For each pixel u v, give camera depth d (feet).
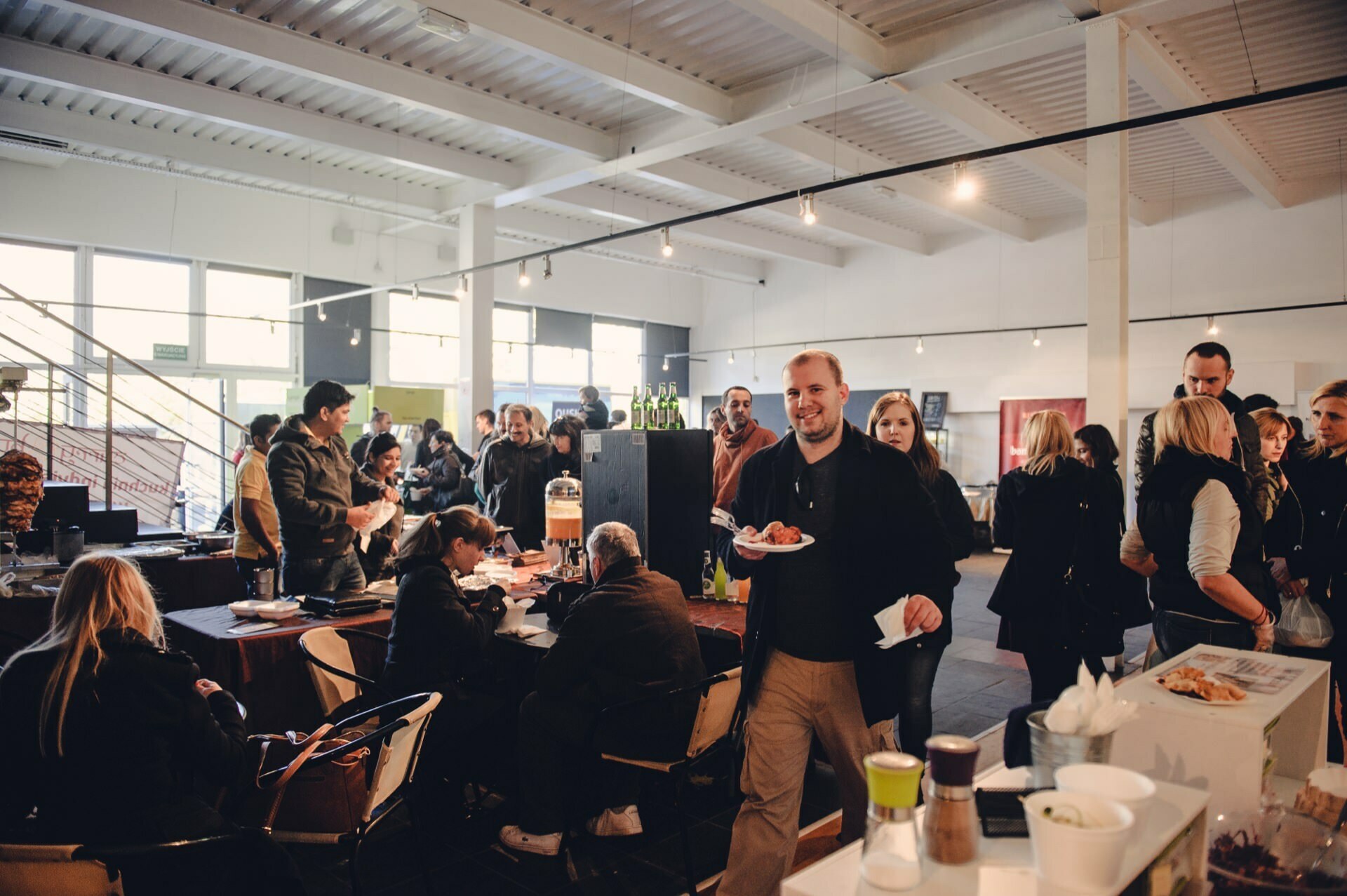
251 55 17.72
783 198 16.01
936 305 40.78
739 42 19.02
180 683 6.13
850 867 3.52
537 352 43.75
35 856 5.25
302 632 10.36
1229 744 4.49
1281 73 20.93
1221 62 20.39
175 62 20.01
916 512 6.82
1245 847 4.03
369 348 37.17
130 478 22.85
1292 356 31.14
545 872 8.95
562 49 17.93
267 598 11.64
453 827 9.97
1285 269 31.27
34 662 5.92
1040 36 16.81
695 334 50.93
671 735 8.72
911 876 3.22
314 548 12.61
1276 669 5.57
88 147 25.35
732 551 7.24
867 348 43.32
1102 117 16.48
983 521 35.88
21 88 21.74
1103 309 16.72
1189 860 3.84
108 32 18.40
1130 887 3.43
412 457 31.42
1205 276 32.99
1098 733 3.79
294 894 6.01
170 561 16.29
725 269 44.73
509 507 19.08
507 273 40.86
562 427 19.26
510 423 19.22
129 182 30.27
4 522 12.71
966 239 39.78
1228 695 4.82
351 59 19.30
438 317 39.52
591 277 44.70
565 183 27.07
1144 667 11.42
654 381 48.80
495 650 11.29
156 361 31.71
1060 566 9.84
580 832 9.79
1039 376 36.83
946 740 3.45
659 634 8.84
